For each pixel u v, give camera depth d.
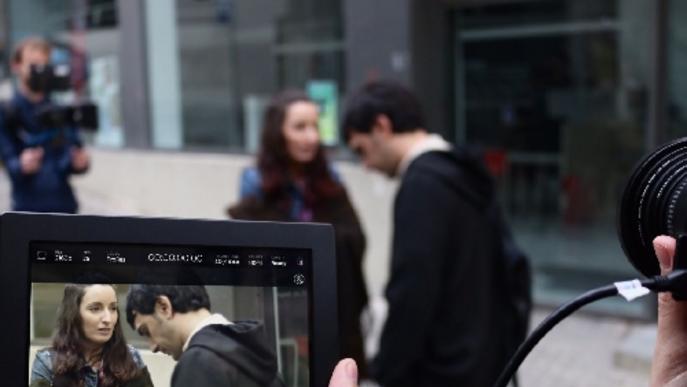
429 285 2.23
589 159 5.77
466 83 6.23
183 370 0.94
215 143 7.96
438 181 2.30
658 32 5.28
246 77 7.50
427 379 2.31
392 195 6.14
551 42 5.84
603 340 5.29
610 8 5.55
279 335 0.98
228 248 0.97
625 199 1.04
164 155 8.50
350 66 6.35
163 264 0.94
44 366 0.89
